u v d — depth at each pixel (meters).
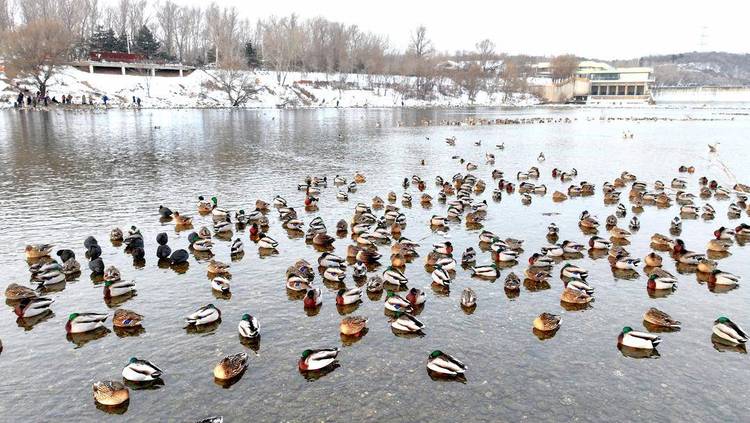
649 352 17.73
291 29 186.75
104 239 28.89
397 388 15.73
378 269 25.14
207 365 16.81
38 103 112.56
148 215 34.06
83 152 59.12
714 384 16.05
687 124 109.56
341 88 177.75
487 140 78.44
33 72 111.12
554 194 40.34
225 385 15.81
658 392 15.66
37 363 16.91
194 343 18.12
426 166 54.31
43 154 57.12
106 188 41.81
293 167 52.81
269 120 107.31
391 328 19.33
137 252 25.69
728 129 97.25
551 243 29.17
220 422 13.30
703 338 18.72
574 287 21.89
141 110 122.50
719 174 51.25
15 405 14.89
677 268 25.42
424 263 25.97
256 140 74.00
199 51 198.12
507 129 96.56
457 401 15.16
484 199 39.97
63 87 127.06
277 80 170.12
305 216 34.22
